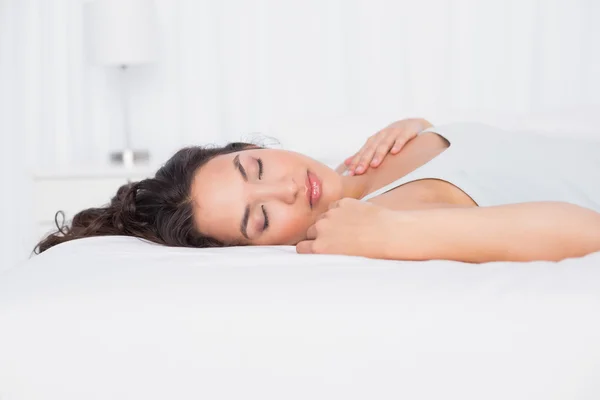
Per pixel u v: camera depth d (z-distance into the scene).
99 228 1.48
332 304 0.82
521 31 2.72
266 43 2.78
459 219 1.08
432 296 0.83
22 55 2.84
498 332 0.79
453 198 1.31
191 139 2.83
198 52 2.80
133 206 1.47
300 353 0.80
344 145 2.17
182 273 0.95
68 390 0.80
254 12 2.77
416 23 2.73
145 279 0.92
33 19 2.82
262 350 0.80
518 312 0.80
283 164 1.39
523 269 0.93
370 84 2.76
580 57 2.73
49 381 0.81
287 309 0.82
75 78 2.84
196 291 0.87
